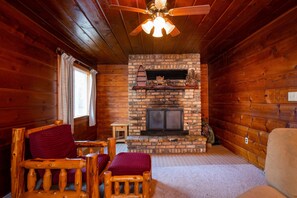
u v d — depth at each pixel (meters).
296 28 2.25
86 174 1.87
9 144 2.17
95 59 4.98
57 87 3.31
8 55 2.14
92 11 2.28
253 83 3.19
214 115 5.08
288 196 1.38
